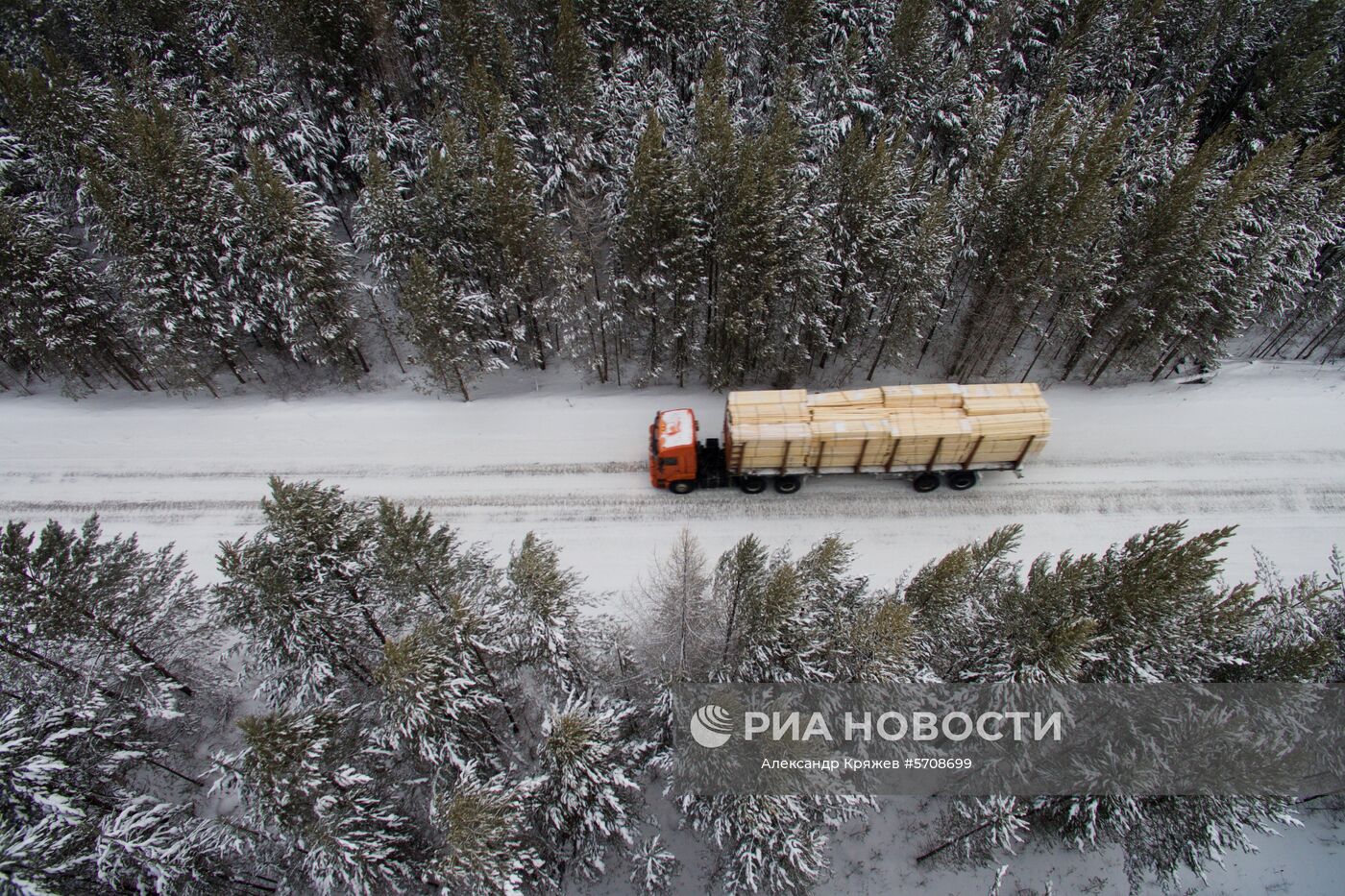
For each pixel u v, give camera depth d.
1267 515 21.84
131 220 22.20
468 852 11.30
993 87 29.00
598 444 24.33
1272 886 16.59
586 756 12.88
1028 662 13.09
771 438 20.23
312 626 13.96
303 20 26.08
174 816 14.27
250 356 27.27
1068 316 24.00
